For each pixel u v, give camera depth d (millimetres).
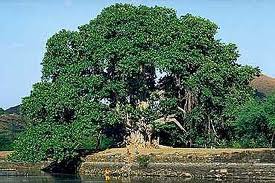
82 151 68438
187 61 68062
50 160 70062
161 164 58688
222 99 68938
